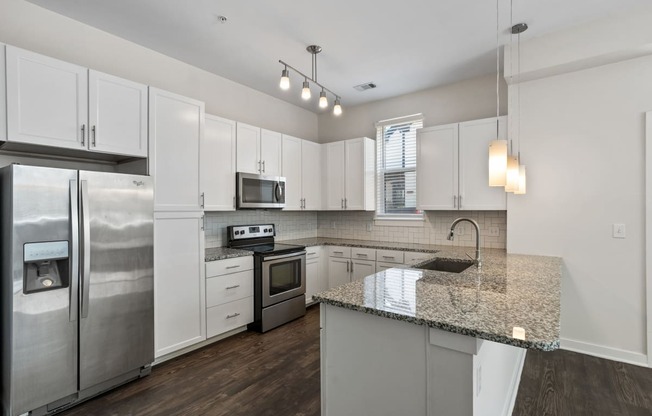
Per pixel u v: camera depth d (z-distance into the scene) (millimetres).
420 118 4145
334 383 1556
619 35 2516
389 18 2564
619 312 2715
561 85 2936
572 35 2693
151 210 2504
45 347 1965
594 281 2805
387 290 1678
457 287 1743
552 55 2775
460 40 2906
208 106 3596
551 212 2975
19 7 2334
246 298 3332
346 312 1513
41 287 1962
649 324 2602
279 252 3529
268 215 4340
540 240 3018
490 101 3639
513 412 2037
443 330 1216
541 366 2637
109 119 2375
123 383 2355
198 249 2922
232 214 3902
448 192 3588
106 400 2174
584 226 2842
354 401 1489
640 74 2635
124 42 2900
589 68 2818
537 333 1075
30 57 2029
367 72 3580
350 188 4402
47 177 1977
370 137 4602
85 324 2129
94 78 2305
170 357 2750
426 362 1279
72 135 2195
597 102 2789
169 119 2738
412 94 4211
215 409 2074
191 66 3432
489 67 3461
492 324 1169
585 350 2850
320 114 5129
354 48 3047
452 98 3895
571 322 2906
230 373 2523
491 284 1812
